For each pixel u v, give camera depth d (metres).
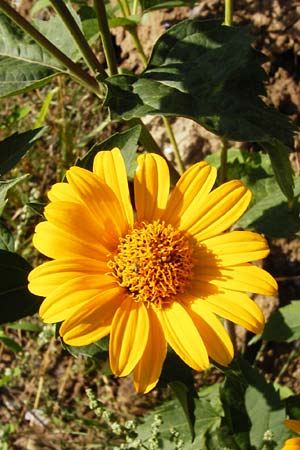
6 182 0.24
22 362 0.36
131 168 0.26
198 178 0.25
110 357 0.22
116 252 0.24
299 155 0.36
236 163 0.33
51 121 0.40
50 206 0.23
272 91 0.37
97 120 0.40
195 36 0.26
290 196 0.27
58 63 0.28
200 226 0.25
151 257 0.24
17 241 0.36
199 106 0.26
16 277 0.26
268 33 0.37
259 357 0.35
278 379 0.35
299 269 0.36
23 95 0.41
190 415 0.26
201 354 0.22
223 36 0.26
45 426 0.36
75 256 0.23
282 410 0.28
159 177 0.25
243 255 0.24
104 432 0.35
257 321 0.23
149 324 0.23
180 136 0.38
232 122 0.26
